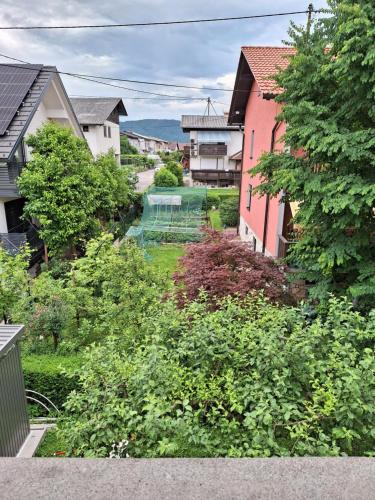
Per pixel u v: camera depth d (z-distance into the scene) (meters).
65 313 7.30
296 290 7.88
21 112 12.99
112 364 3.78
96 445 3.07
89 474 1.34
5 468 1.38
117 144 33.53
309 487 1.28
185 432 2.78
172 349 3.98
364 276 6.02
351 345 3.45
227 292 6.44
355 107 5.62
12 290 7.68
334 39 5.49
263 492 1.26
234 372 3.53
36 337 7.20
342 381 3.08
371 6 4.91
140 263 7.83
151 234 18.20
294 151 6.87
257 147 13.52
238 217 19.66
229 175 35.72
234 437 2.98
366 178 5.68
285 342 3.64
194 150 36.25
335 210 5.36
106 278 7.86
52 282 8.04
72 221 11.87
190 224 20.36
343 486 1.29
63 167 11.70
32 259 13.32
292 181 5.98
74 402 3.52
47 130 12.35
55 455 4.95
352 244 6.05
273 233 11.01
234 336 3.97
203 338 3.75
